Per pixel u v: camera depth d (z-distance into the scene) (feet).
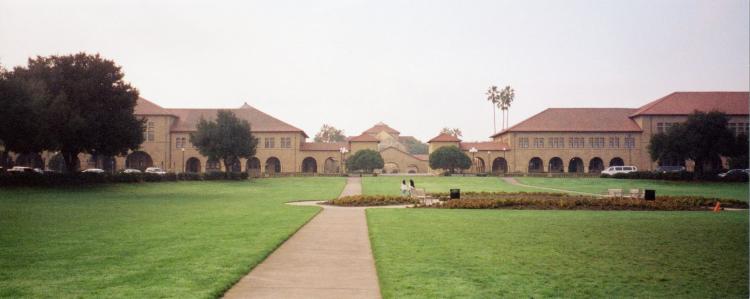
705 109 289.94
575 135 305.12
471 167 323.16
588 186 178.70
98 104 153.48
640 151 298.76
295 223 63.00
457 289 29.71
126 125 158.81
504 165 320.91
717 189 154.92
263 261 39.29
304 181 214.07
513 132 307.99
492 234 53.26
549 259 39.11
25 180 127.54
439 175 275.59
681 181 190.08
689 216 74.18
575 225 61.87
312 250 44.37
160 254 40.27
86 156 277.64
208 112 323.37
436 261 38.04
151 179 174.40
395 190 157.99
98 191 132.05
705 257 40.45
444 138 336.70
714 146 205.46
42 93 131.75
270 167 317.63
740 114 281.54
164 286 29.91
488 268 35.65
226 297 28.78
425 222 65.21
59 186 135.33
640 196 111.34
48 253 40.57
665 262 38.24
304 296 29.12
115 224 61.05
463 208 90.12
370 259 40.29
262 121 318.04
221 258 38.63
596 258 39.68
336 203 99.66
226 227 58.49
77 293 28.30
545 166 305.12
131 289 29.19
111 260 37.70
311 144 320.70
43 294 28.04
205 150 228.84
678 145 207.82
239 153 231.71
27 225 59.16
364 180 222.48
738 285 31.45
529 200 94.94
